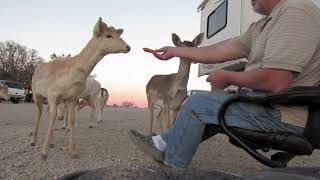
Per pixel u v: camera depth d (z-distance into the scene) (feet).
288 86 3.33
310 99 3.16
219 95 3.69
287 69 3.29
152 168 1.44
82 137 9.91
